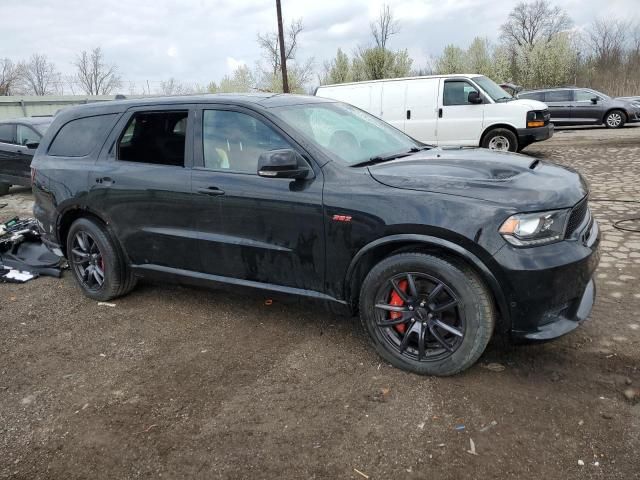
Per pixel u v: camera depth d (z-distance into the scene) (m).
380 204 3.07
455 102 11.34
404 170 3.27
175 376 3.31
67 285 5.10
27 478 2.49
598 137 15.48
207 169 3.78
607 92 41.34
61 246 4.86
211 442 2.66
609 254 4.95
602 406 2.77
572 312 3.01
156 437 2.72
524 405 2.81
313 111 3.94
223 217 3.68
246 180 3.56
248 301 4.45
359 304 3.30
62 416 2.95
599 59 48.69
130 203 4.14
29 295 4.87
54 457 2.62
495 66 38.34
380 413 2.81
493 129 11.11
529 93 19.84
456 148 4.17
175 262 4.06
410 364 3.15
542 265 2.75
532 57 38.25
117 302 4.60
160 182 3.95
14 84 44.69
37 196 4.84
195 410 2.94
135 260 4.31
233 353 3.56
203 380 3.24
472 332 2.94
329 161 3.36
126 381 3.29
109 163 4.32
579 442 2.50
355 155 3.59
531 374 3.10
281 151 3.20
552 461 2.39
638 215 6.18
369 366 3.29
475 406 2.82
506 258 2.77
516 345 3.11
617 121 18.69
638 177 8.55
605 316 3.73
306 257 3.40
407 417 2.77
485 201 2.86
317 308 3.54
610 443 2.48
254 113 3.66
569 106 19.09
